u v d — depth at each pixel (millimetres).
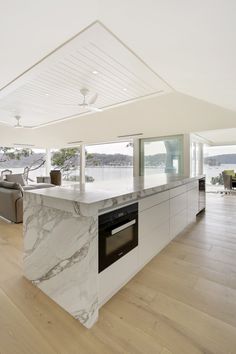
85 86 3658
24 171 9234
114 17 1611
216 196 7230
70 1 1424
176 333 1421
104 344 1340
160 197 2525
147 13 1462
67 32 1879
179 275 2141
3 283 2002
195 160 7164
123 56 2445
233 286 1954
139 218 2088
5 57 2318
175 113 5680
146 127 6379
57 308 1673
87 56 2521
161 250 2719
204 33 1553
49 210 1799
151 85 3533
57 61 2516
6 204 4023
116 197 1699
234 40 1598
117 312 1615
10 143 8047
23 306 1688
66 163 10039
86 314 1488
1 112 5535
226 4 1218
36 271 1948
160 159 6633
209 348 1311
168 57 2150
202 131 5746
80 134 7996
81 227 1526
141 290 1887
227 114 5043
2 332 1427
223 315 1584
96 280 1547
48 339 1374
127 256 1931
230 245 2906
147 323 1508
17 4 1461
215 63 2055
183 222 3400
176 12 1366
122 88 3721
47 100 4477
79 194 1812
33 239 1989
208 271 2223
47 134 8727
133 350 1298
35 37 1939
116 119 6715
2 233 3357
